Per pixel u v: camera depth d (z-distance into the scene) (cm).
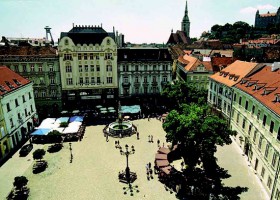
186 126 3120
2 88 4472
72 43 6272
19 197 3136
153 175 3666
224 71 5812
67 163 4056
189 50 12681
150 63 6844
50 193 3247
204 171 3716
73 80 6575
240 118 4547
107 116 6425
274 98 3316
